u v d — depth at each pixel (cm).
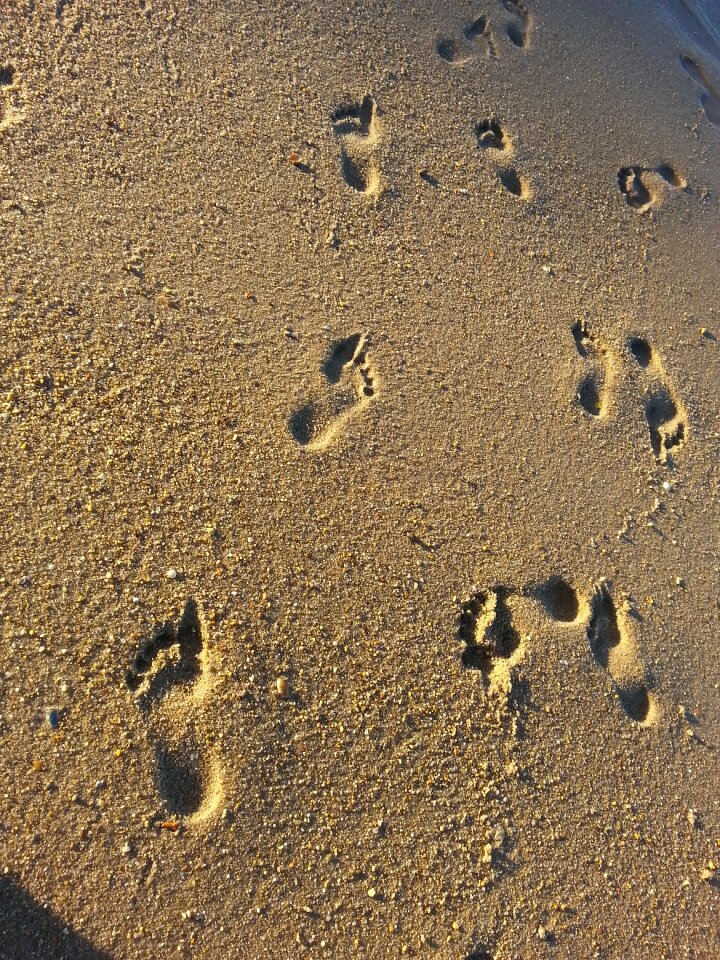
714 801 235
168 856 191
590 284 299
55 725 194
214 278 246
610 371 283
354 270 263
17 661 197
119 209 245
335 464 235
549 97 335
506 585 237
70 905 184
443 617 226
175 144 258
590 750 225
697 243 335
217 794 197
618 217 322
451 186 290
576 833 216
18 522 208
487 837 209
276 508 225
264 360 241
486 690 221
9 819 187
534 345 275
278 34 286
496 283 281
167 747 198
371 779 206
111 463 218
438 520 238
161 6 273
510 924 204
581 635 238
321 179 271
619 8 386
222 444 228
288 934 191
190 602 211
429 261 274
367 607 221
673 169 350
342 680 213
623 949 211
